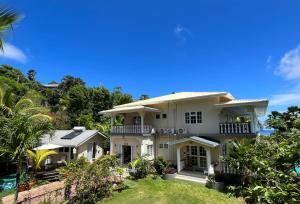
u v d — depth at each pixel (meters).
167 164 17.19
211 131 17.59
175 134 18.77
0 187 12.51
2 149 7.90
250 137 14.66
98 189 11.41
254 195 4.01
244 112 20.64
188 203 10.58
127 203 10.70
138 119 22.98
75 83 55.59
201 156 17.47
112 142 21.75
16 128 8.07
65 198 10.33
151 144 20.03
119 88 49.44
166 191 12.60
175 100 18.88
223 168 14.02
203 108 18.34
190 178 15.38
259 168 4.42
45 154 15.14
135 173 16.05
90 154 21.50
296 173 3.55
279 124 16.94
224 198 11.20
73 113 38.38
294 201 2.98
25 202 9.66
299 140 3.32
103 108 42.41
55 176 15.34
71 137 21.17
